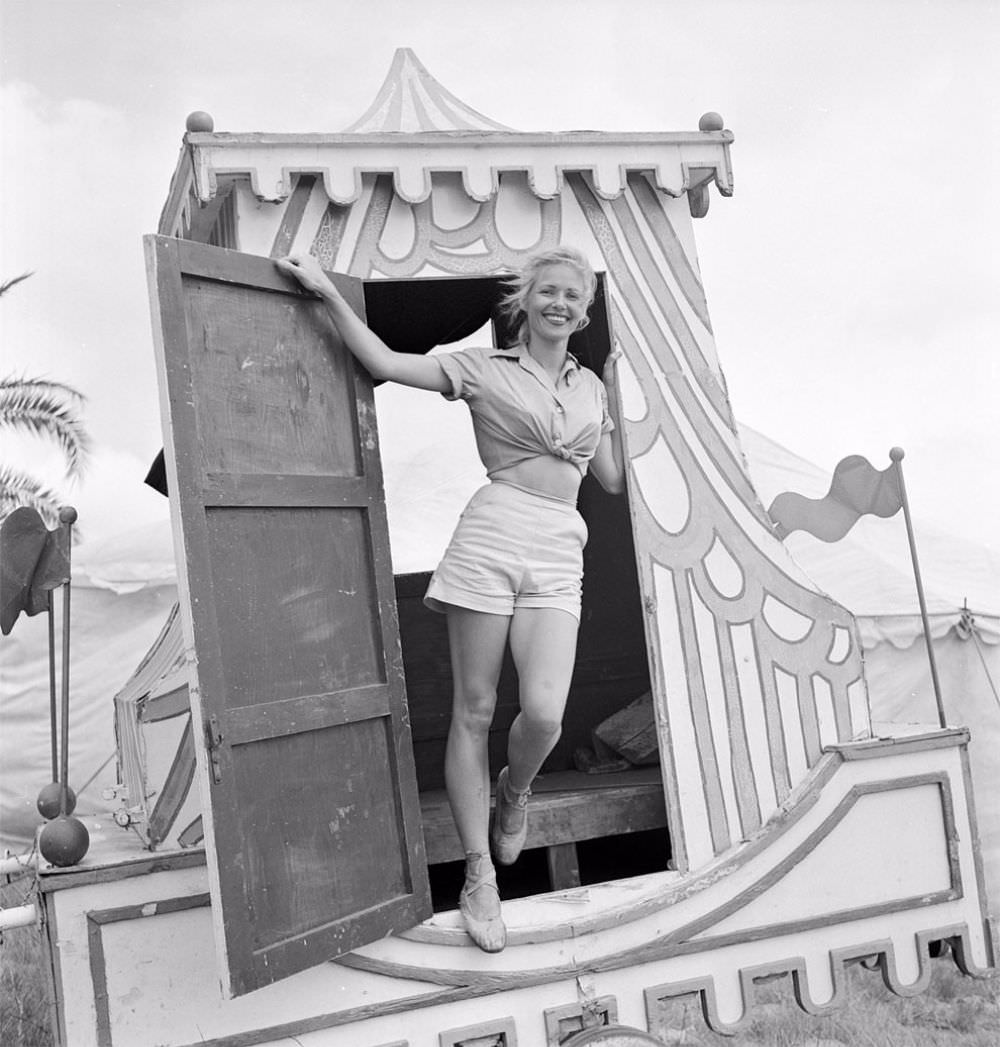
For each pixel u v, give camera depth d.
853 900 3.84
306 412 3.23
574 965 3.52
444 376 3.49
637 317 3.89
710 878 3.68
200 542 2.86
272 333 3.18
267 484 3.05
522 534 3.45
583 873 4.59
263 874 2.88
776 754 3.85
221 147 3.42
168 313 2.88
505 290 4.57
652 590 3.76
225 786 2.80
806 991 3.76
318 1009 3.28
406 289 4.42
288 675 3.04
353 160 3.55
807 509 4.33
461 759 3.46
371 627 3.32
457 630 3.47
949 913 3.96
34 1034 5.66
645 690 4.91
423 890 3.32
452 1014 3.41
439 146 3.63
